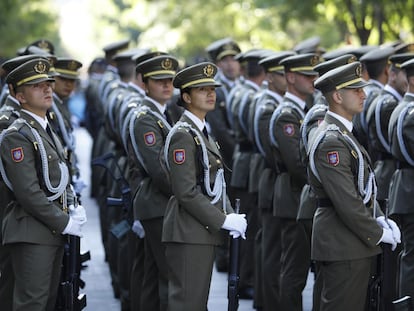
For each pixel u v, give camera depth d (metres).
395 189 15.73
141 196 15.38
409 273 15.47
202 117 13.74
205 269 13.52
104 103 24.50
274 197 16.52
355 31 32.03
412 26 29.56
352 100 13.23
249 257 19.06
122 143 18.31
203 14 55.69
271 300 17.06
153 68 15.65
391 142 15.82
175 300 13.48
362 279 13.31
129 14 59.97
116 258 18.84
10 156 13.47
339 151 12.99
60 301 14.32
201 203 13.25
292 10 33.25
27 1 64.38
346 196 12.90
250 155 19.42
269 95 17.33
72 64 18.92
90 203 30.70
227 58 22.62
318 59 16.33
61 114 18.56
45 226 13.67
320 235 13.31
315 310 14.02
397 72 16.88
